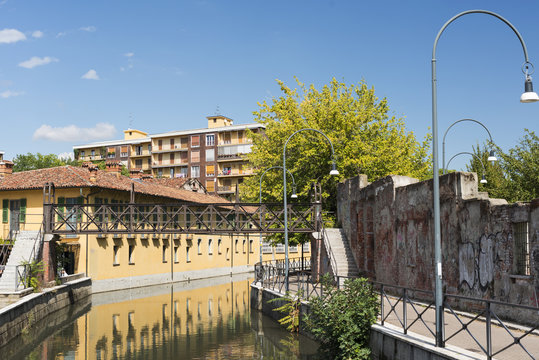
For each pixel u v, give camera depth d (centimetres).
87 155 9900
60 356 1914
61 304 3048
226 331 2372
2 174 4409
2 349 1992
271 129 3941
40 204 4000
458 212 1862
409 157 4434
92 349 2034
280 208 3947
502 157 2811
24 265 2662
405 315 1405
